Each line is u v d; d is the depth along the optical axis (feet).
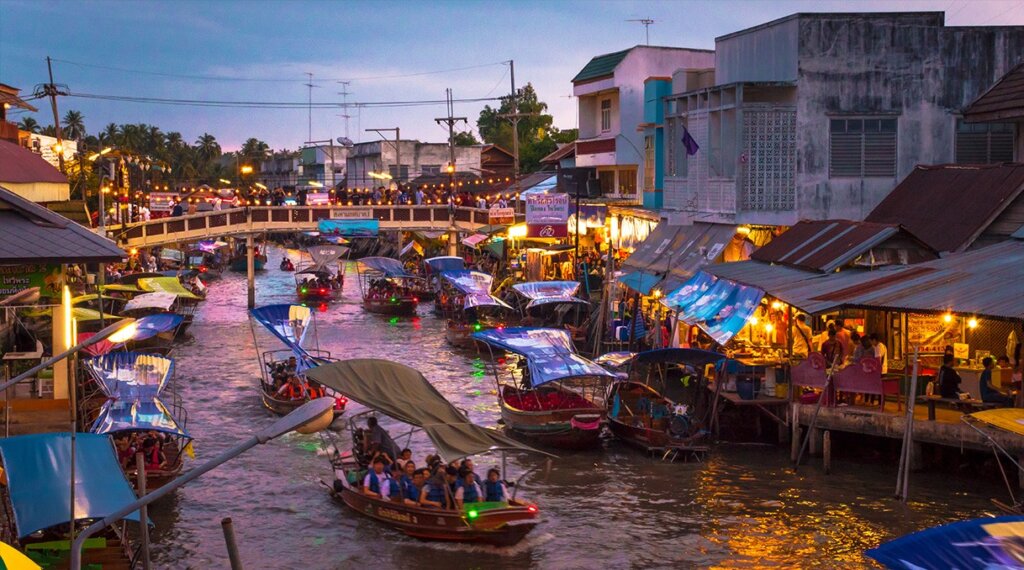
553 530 74.95
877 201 115.55
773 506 77.87
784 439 92.63
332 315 192.24
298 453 95.14
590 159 188.03
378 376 82.58
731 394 94.17
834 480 82.79
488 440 75.92
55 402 81.05
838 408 84.43
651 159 148.66
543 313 165.37
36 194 121.39
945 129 115.44
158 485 80.38
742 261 112.68
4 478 63.31
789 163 115.03
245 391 122.42
